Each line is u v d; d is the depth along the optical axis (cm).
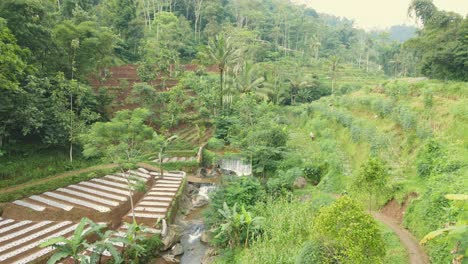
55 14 3409
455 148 1917
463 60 3098
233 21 9325
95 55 3375
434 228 1468
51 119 2638
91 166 2867
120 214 2052
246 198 2095
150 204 2245
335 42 10644
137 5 7025
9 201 2033
